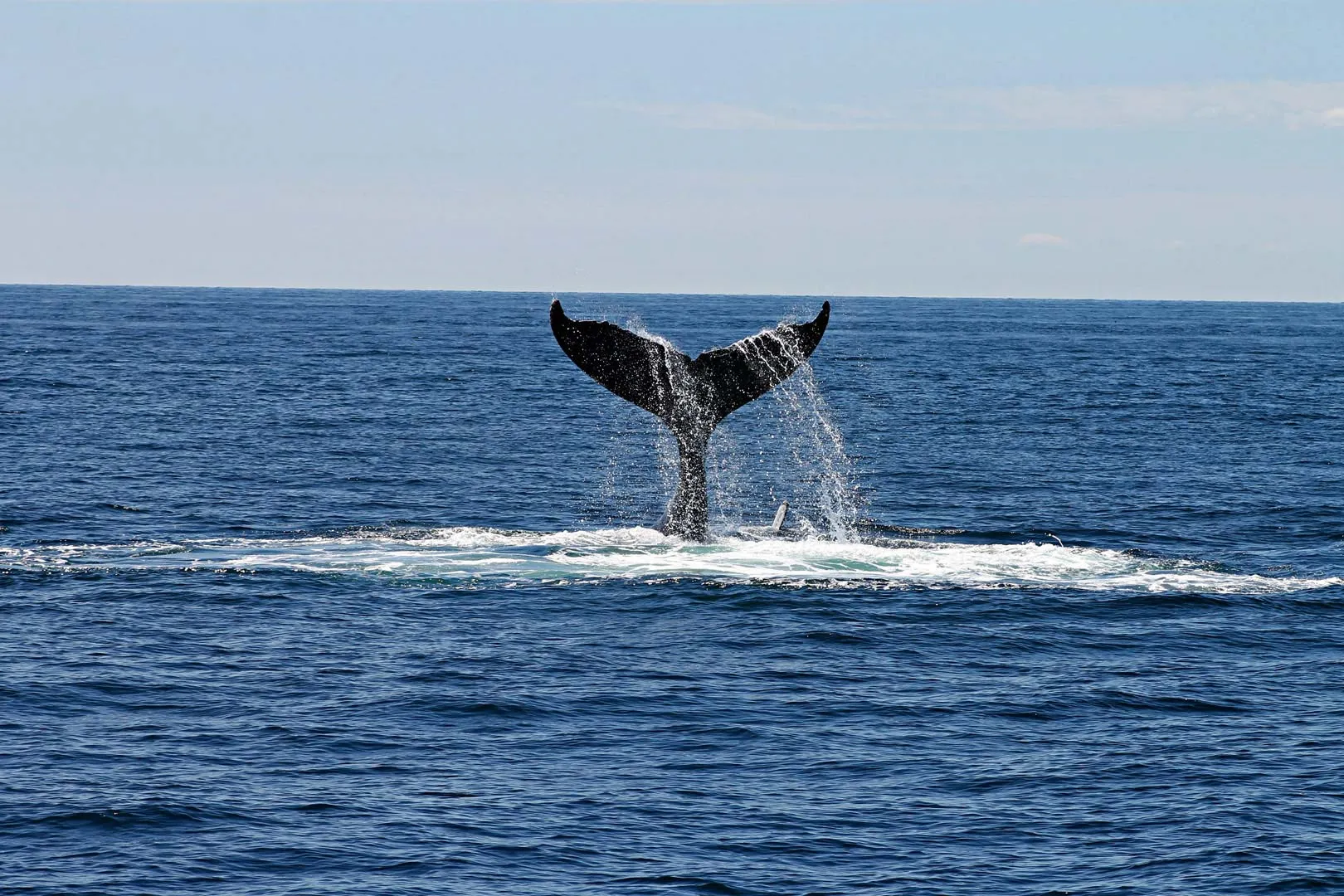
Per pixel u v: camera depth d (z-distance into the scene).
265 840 37.41
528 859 36.59
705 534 72.50
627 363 68.19
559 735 45.69
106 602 60.62
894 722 47.34
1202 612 61.53
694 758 43.75
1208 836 38.28
